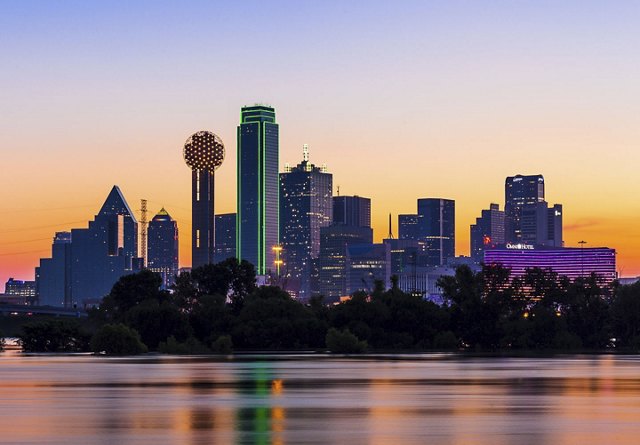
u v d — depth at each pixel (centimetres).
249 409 10488
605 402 11256
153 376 16462
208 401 11488
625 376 16325
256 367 19550
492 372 17575
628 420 9338
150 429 8681
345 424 9044
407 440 7938
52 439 8025
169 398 11931
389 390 13188
